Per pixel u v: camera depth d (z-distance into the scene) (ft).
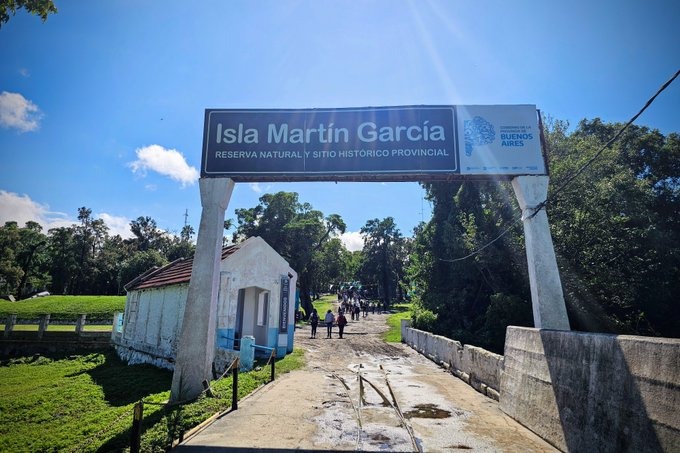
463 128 35.99
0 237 247.91
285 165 36.47
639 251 62.69
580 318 59.98
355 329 107.76
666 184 93.97
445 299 76.13
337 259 180.55
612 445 17.38
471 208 80.12
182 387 32.60
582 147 76.28
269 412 27.48
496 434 23.29
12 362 77.87
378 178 36.29
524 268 67.36
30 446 30.04
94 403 44.34
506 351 30.12
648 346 16.17
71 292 264.72
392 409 28.86
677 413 14.37
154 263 235.20
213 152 36.96
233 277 55.83
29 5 25.09
